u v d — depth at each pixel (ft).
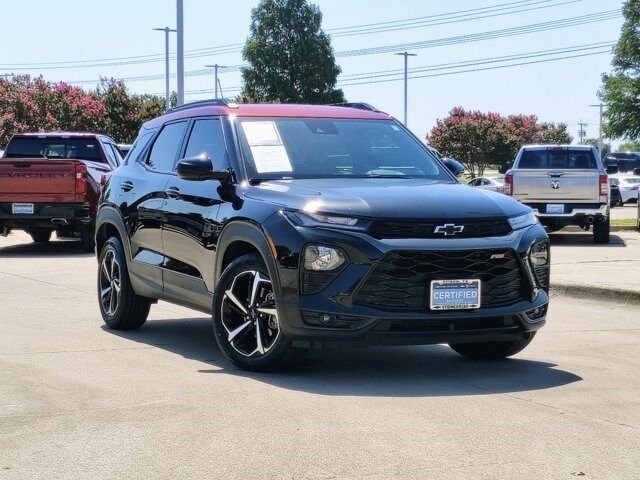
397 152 26.05
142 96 162.50
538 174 64.23
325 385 21.30
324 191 22.24
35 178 56.03
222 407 19.26
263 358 22.25
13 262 51.47
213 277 24.11
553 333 29.07
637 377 22.40
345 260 20.76
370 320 20.58
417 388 21.04
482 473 15.14
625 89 245.24
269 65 287.69
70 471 15.33
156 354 25.18
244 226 22.56
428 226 21.13
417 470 15.26
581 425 17.94
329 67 288.30
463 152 242.37
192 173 23.82
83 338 27.76
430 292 20.92
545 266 22.80
